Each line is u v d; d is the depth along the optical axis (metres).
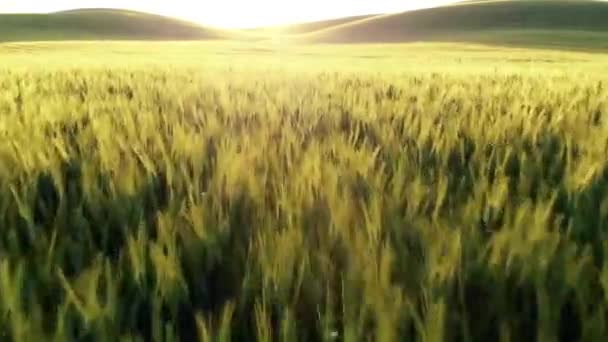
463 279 1.78
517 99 5.64
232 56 37.88
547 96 6.24
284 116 4.62
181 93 6.52
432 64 25.17
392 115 4.75
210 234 2.07
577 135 3.71
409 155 3.36
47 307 1.78
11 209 2.45
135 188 2.66
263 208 2.31
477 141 3.60
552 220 2.31
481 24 107.62
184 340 1.70
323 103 5.39
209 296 1.91
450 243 1.87
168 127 3.97
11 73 11.62
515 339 1.62
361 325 1.54
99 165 3.03
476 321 1.67
